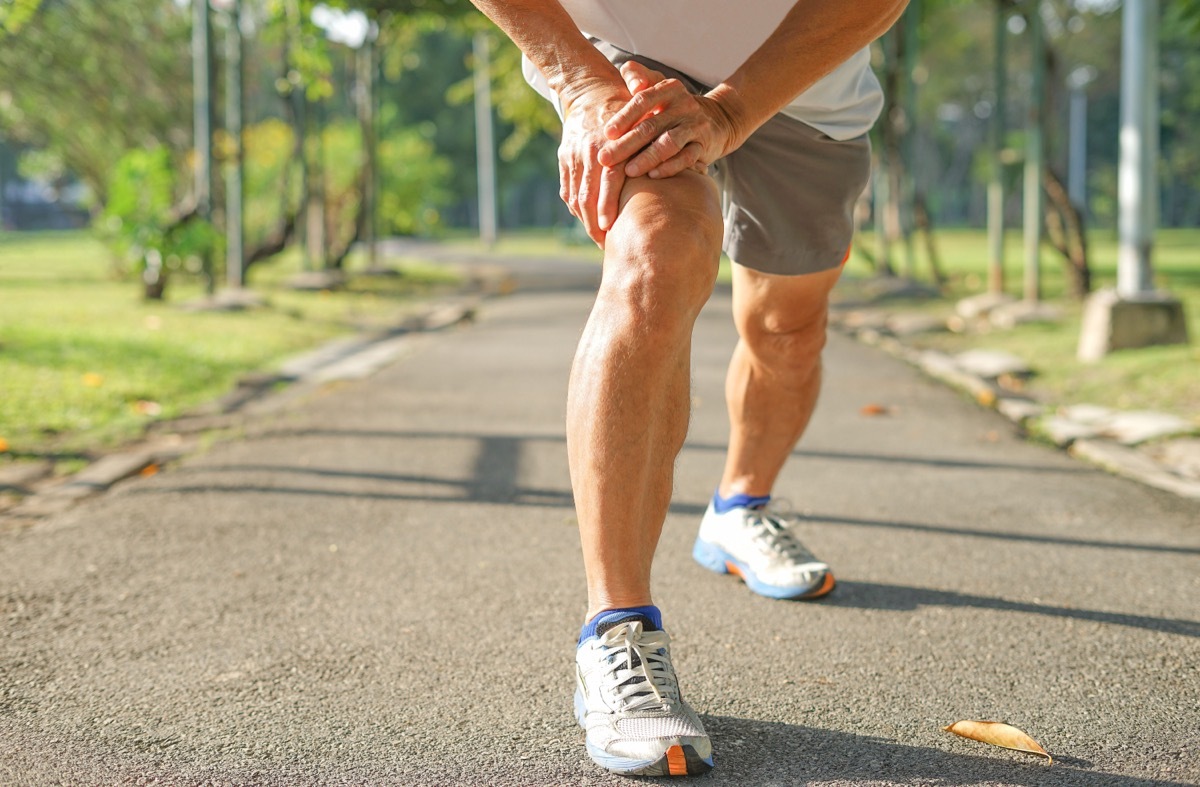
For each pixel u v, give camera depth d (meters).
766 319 2.46
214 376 6.47
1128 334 6.82
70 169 17.52
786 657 2.25
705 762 1.71
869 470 4.16
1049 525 3.35
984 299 10.36
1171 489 3.83
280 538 3.19
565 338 8.91
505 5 1.82
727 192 2.24
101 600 2.63
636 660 1.73
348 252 16.95
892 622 2.47
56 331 7.55
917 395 6.03
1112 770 1.75
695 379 6.56
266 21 16.06
